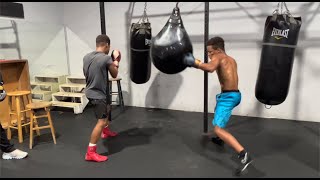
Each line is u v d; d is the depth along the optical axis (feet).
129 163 9.45
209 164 9.23
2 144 9.76
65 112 16.79
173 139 11.73
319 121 13.46
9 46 16.25
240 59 14.39
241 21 14.05
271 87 9.59
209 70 8.33
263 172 8.54
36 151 10.68
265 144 10.84
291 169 8.70
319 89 13.10
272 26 9.45
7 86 13.08
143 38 11.89
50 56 18.72
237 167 8.95
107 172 8.80
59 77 18.01
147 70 12.48
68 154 10.34
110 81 16.55
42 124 14.29
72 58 19.57
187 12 15.31
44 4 18.06
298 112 13.78
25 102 13.21
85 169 9.05
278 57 9.34
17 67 13.43
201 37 15.21
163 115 15.65
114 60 9.67
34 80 17.93
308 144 10.78
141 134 12.47
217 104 9.26
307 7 12.59
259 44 13.83
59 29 19.06
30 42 17.44
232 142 8.57
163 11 15.98
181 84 16.38
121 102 17.13
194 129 13.03
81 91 17.83
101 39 9.62
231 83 8.96
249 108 14.78
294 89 13.58
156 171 8.80
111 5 17.51
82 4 18.35
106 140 11.75
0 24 15.67
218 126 8.87
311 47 12.85
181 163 9.36
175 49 7.78
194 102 16.21
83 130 13.25
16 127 11.98
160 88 17.06
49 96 17.52
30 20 17.34
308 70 13.12
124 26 17.38
